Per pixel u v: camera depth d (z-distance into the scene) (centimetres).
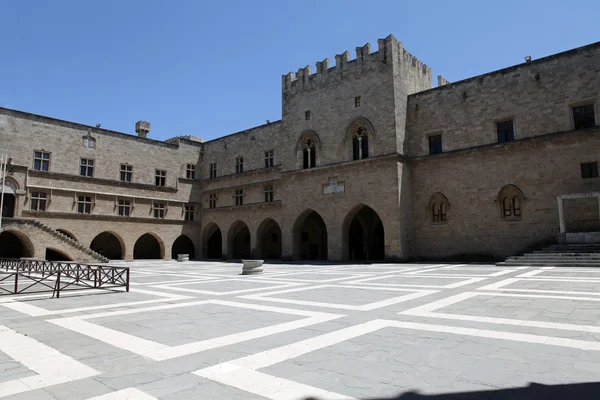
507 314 1006
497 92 3425
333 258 4016
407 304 1191
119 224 4812
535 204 3138
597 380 553
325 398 514
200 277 2366
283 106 4684
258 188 5009
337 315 1041
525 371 596
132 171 5050
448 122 3684
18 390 552
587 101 2988
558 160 3062
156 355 713
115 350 749
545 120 3159
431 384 554
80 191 4531
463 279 1884
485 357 667
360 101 3997
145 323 987
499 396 509
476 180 3456
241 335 847
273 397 520
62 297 1486
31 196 4194
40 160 4312
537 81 3225
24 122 4231
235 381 579
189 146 5719
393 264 3350
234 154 5403
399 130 3762
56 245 3856
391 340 784
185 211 5519
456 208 3550
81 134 4650
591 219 2884
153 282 2062
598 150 2895
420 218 3756
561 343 734
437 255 3616
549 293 1338
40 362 680
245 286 1795
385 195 3697
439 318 979
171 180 5438
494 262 3256
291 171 4456
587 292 1335
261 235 4969
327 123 4238
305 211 4334
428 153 3791
